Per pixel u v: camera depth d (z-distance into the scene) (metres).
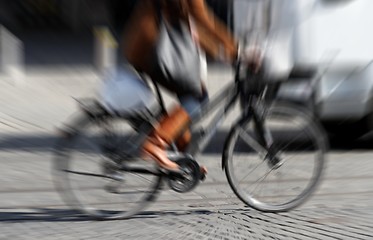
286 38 7.73
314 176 5.40
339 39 8.02
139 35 4.97
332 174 7.11
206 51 5.09
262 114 5.26
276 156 5.33
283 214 5.38
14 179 6.71
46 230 4.90
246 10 6.29
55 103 12.68
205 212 5.46
